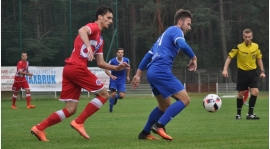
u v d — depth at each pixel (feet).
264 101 89.61
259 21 188.14
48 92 105.91
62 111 30.71
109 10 30.89
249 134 34.27
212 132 35.78
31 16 106.73
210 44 186.80
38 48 105.50
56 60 106.11
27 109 69.15
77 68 29.94
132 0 186.50
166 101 30.14
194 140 30.40
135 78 30.48
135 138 31.83
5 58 104.12
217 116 52.75
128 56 185.47
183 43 28.25
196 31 180.04
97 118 50.52
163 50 29.09
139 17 192.13
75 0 107.34
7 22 104.63
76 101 30.81
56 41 105.91
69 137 32.81
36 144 28.78
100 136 33.35
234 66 175.94
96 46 30.45
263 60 188.75
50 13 106.42
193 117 51.21
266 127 39.68
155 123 30.37
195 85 163.63
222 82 172.45
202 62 183.42
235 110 63.52
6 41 104.27
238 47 47.57
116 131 36.96
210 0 193.77
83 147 27.20
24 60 71.67
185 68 171.83
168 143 28.68
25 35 106.32
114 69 31.37
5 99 103.55
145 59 30.22
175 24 30.14
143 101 93.45
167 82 28.78
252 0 192.65
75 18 106.83
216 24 188.75
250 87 48.26
